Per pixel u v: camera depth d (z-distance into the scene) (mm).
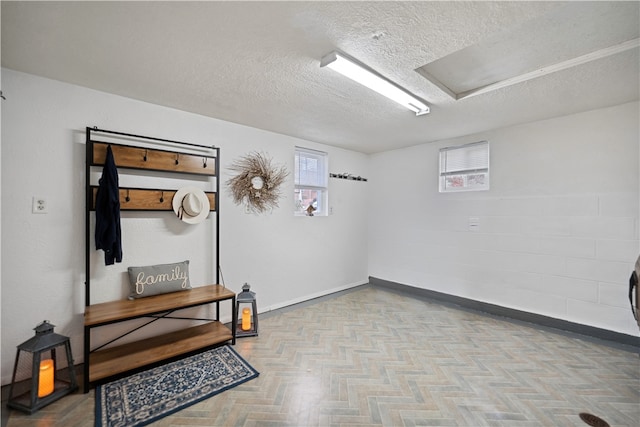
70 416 1746
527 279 3271
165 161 2693
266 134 3549
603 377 2172
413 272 4391
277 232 3684
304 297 4020
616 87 2340
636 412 1800
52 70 2070
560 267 3051
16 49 1799
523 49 1895
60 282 2234
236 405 1850
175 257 2812
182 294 2648
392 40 1713
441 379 2146
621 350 2578
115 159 2422
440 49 1801
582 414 1785
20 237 2082
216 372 2209
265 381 2109
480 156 3719
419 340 2787
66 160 2260
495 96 2527
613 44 1801
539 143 3178
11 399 1812
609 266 2773
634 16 1537
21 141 2086
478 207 3682
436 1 1387
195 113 2943
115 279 2477
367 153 4957
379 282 4852
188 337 2635
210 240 3061
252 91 2424
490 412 1805
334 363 2359
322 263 4277
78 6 1413
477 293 3684
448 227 3984
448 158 4043
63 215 2246
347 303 3920
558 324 3051
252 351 2555
